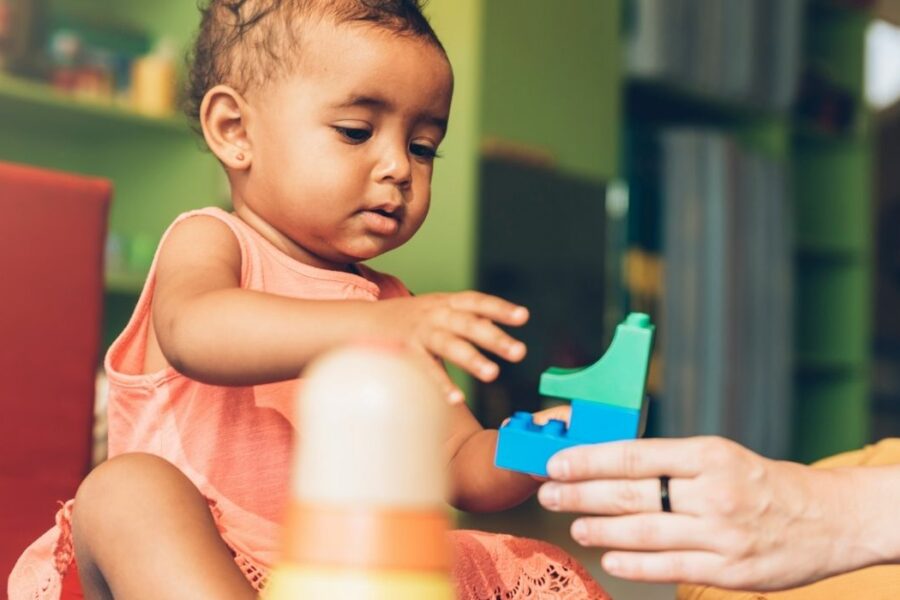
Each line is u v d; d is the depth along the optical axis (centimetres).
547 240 283
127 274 233
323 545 35
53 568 82
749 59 351
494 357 272
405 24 86
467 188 252
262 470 85
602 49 297
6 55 227
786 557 61
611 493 60
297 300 65
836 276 433
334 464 35
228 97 89
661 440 60
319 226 86
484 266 266
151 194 255
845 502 63
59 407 113
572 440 61
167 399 83
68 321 114
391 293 100
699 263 334
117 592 69
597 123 295
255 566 80
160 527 69
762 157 361
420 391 35
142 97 244
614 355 61
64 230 114
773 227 363
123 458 73
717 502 59
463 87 254
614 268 316
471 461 92
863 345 424
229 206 244
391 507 35
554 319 289
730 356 338
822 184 436
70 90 235
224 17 91
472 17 254
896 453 112
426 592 35
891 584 96
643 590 205
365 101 84
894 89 509
